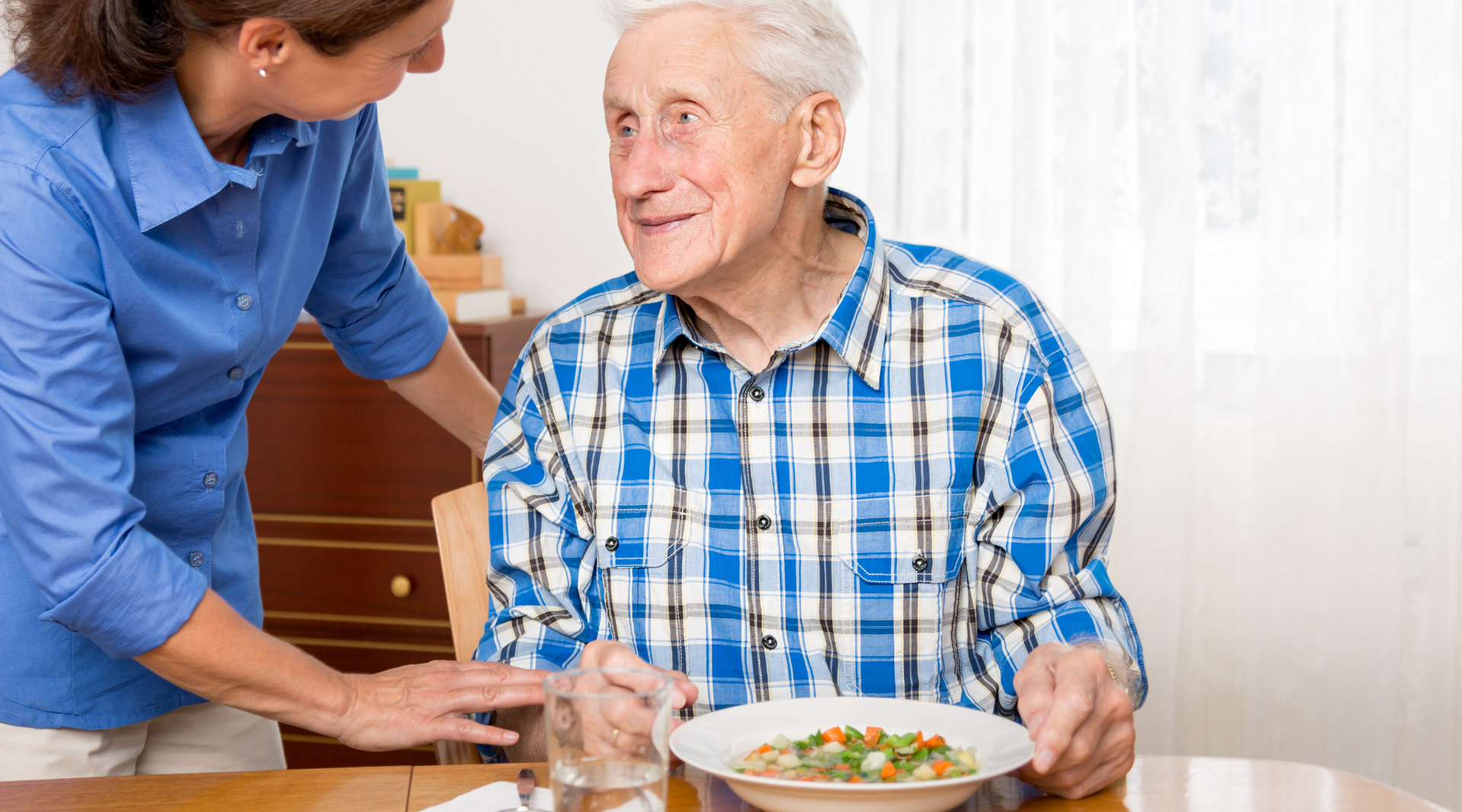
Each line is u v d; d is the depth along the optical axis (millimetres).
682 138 1043
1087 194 2387
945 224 2461
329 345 2213
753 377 1167
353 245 1409
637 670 758
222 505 1277
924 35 2424
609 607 1191
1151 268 2377
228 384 1237
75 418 979
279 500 2256
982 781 774
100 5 949
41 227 977
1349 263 2375
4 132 996
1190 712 2486
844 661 1142
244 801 876
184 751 1358
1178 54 2342
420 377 1556
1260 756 2488
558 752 721
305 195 1227
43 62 989
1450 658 2432
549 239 2613
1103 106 2389
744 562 1158
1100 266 2398
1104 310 2406
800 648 1146
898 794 752
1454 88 2328
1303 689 2463
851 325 1142
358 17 918
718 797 877
